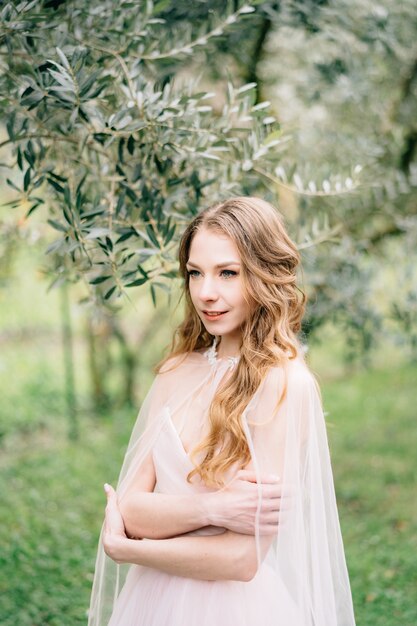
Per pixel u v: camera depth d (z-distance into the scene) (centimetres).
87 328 945
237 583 195
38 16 229
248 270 194
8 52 244
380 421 921
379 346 501
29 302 1162
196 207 276
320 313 444
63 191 245
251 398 192
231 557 184
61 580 448
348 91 444
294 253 203
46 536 535
